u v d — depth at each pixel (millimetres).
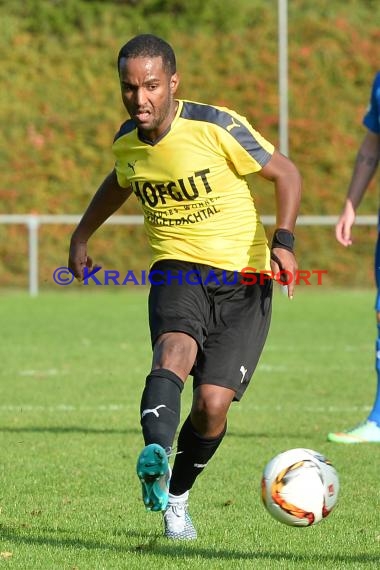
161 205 13984
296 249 72125
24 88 77062
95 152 74750
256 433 23750
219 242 13883
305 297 62844
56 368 34750
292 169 13922
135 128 13867
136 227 72062
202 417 13500
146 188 13992
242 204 14047
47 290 68500
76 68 78500
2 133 74750
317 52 78688
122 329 46375
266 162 13789
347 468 19781
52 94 76875
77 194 73312
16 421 25234
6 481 18516
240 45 79000
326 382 31922
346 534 14727
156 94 13195
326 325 47906
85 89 77312
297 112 76125
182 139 13578
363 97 77188
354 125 76062
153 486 11484
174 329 13398
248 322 13758
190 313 13531
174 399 12633
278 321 49531
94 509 16312
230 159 13734
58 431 23922
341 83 77625
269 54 78312
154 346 13453
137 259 71250
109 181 14852
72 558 13180
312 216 72500
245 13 83438
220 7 83312
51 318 50812
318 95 76875
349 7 83250
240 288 13844
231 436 23359
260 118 75250
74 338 43156
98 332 45250
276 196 13883
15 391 30016
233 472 19469
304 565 12836
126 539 14328
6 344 41094
